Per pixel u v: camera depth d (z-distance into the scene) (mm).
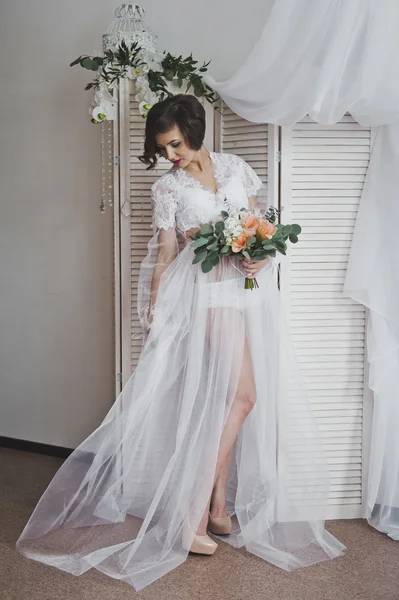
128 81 3258
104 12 3777
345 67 2863
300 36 2889
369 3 2805
